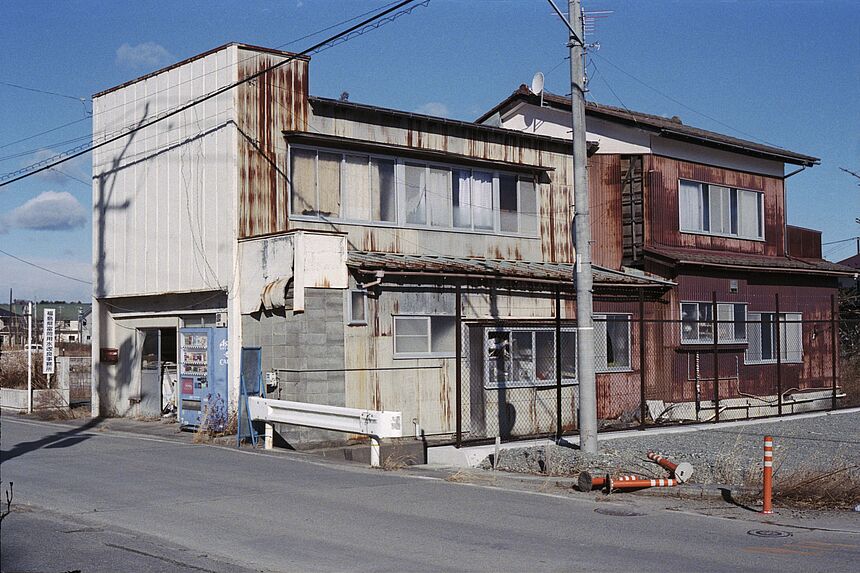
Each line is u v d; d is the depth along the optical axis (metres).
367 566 7.80
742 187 27.81
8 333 48.12
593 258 24.45
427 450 15.57
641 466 13.73
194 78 19.00
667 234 25.20
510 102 27.19
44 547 8.31
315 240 16.98
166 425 20.08
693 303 24.81
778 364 22.38
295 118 18.72
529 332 20.91
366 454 17.00
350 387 17.56
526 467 14.20
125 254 21.06
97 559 7.89
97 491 11.36
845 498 11.62
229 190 18.00
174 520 9.67
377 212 19.58
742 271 26.34
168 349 21.03
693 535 9.43
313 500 11.05
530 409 20.69
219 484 12.06
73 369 25.52
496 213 21.80
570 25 14.71
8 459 14.30
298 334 16.75
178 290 19.39
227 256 18.06
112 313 22.22
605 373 22.58
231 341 17.92
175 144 19.56
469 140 21.39
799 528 9.98
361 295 18.00
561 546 8.73
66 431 19.03
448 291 19.52
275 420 15.98
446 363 19.31
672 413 23.36
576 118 14.73
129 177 20.98
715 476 13.22
